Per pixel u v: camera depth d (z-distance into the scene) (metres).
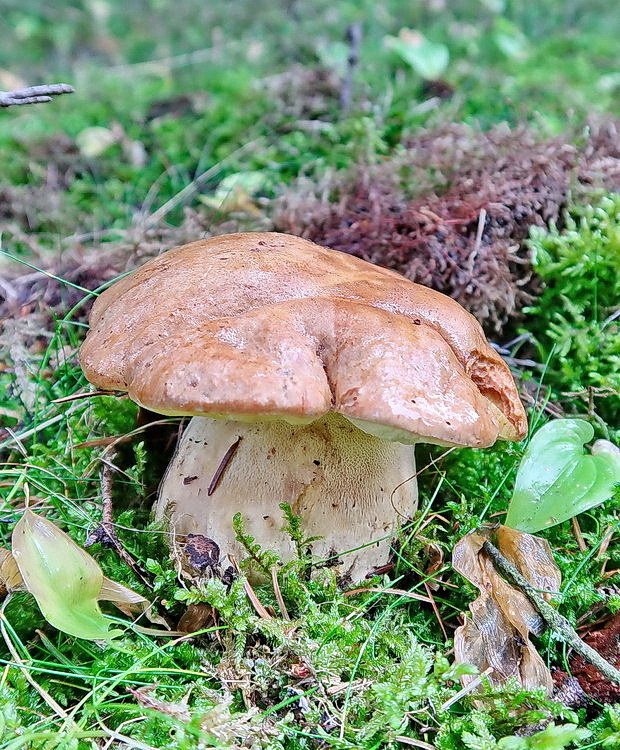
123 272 0.33
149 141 0.51
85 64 0.79
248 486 0.19
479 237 0.30
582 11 0.84
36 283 0.35
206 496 0.20
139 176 0.47
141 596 0.19
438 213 0.31
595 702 0.18
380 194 0.33
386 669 0.18
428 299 0.19
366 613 0.20
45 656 0.19
